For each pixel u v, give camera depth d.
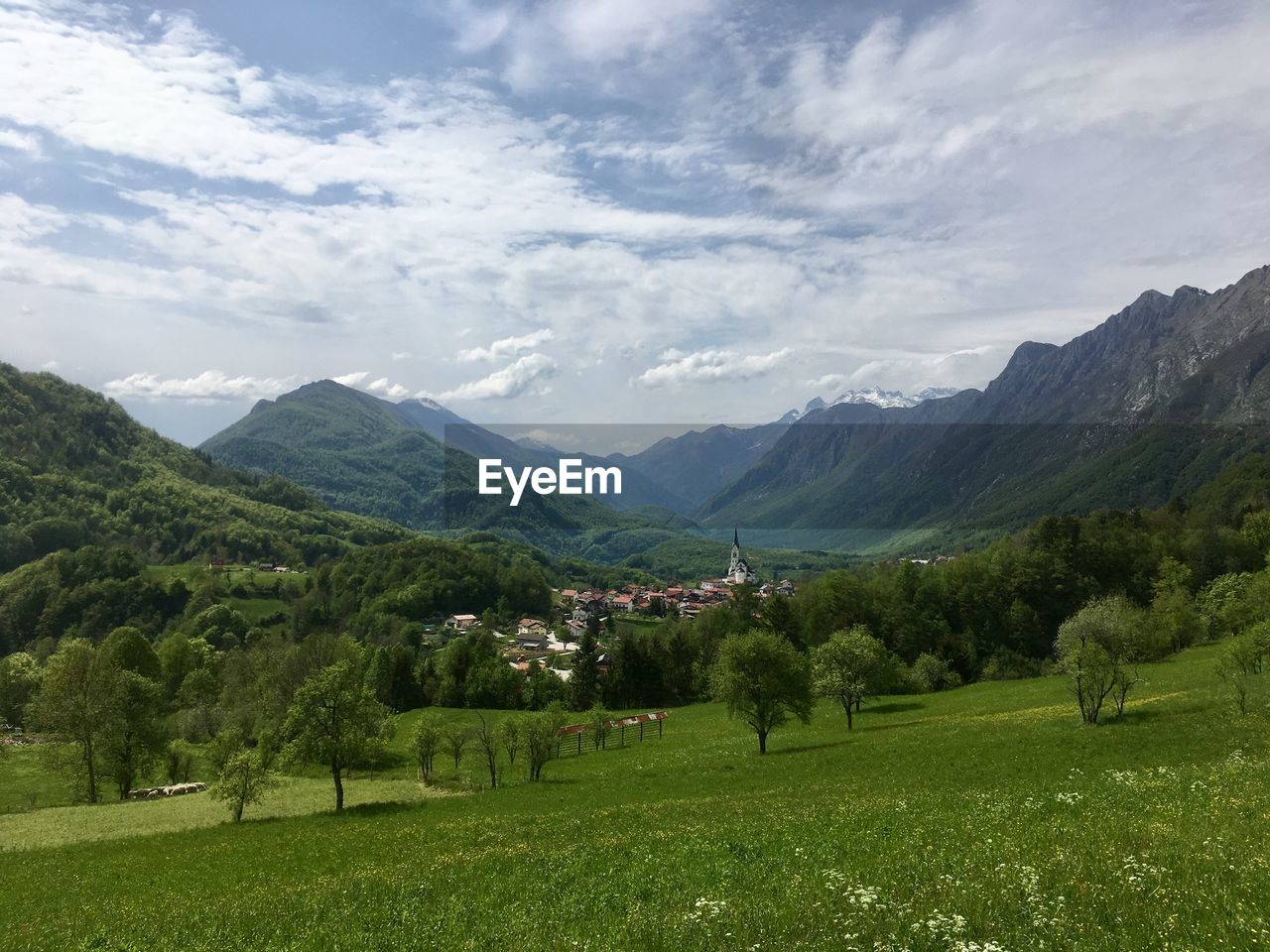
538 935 14.84
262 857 35.94
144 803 60.94
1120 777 26.86
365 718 53.69
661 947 12.48
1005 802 23.72
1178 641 97.56
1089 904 11.99
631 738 83.38
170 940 19.05
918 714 74.12
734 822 28.61
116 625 185.25
